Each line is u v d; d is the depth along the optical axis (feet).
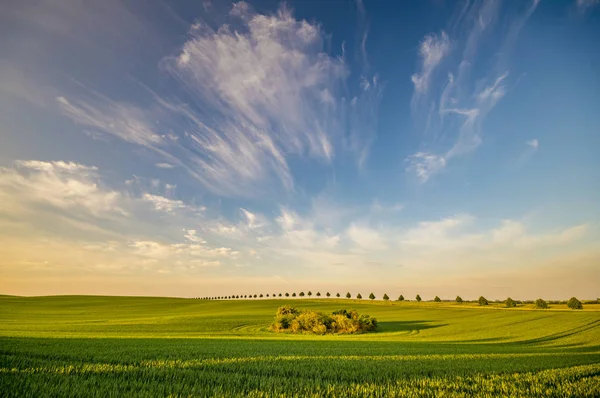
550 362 65.16
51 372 41.65
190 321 200.03
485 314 261.44
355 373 48.37
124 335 120.26
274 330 172.14
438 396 37.01
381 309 324.80
